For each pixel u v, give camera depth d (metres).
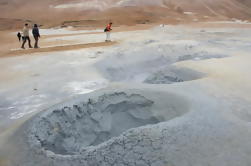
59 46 16.22
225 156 4.06
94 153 4.34
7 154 4.55
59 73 10.38
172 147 4.30
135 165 4.04
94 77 9.97
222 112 5.42
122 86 7.45
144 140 4.48
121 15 43.12
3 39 21.95
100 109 6.59
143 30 26.72
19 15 45.16
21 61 12.40
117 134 6.65
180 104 6.04
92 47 15.65
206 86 7.19
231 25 31.67
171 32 24.14
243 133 4.62
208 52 13.51
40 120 5.61
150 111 6.44
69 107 6.16
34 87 8.73
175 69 9.89
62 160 4.27
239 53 12.85
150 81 10.15
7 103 7.45
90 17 43.00
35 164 4.25
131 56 13.39
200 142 4.39
